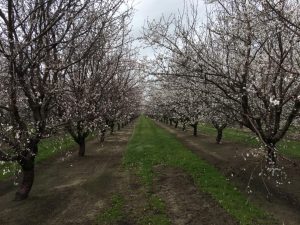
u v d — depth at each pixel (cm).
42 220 1162
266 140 1491
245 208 1239
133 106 5212
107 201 1357
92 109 2016
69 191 1502
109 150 2812
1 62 1260
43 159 2241
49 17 1280
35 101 1323
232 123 2069
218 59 1504
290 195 1368
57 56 1415
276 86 1523
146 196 1415
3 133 1198
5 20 1167
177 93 2181
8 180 1681
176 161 2153
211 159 2202
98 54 1903
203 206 1278
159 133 4409
